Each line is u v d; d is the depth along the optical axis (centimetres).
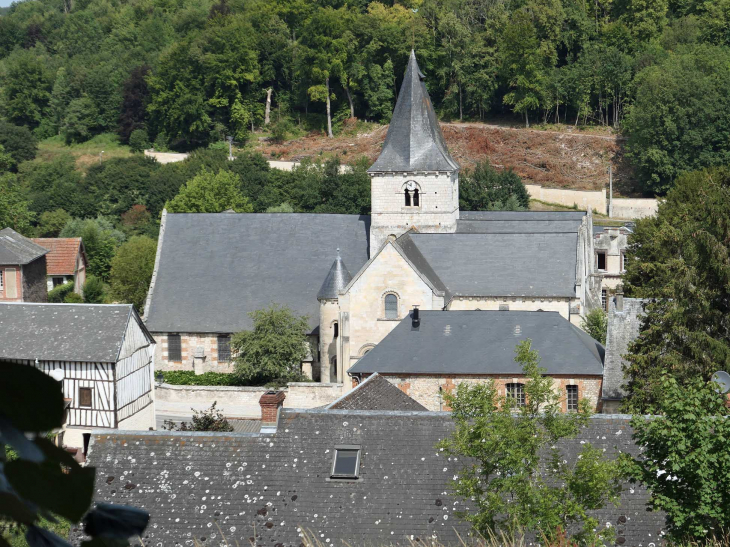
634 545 6059
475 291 14988
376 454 6906
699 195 13538
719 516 4584
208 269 17150
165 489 6825
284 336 15288
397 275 14238
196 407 14812
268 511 6606
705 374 10269
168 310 16700
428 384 12531
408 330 13112
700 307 10900
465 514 5403
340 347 14525
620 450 6812
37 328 12888
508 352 12588
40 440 634
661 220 16075
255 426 13825
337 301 15038
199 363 16500
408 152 16000
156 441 7156
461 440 5806
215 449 7062
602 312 14675
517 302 14900
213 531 6512
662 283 11456
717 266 11094
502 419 5769
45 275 19050
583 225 16562
